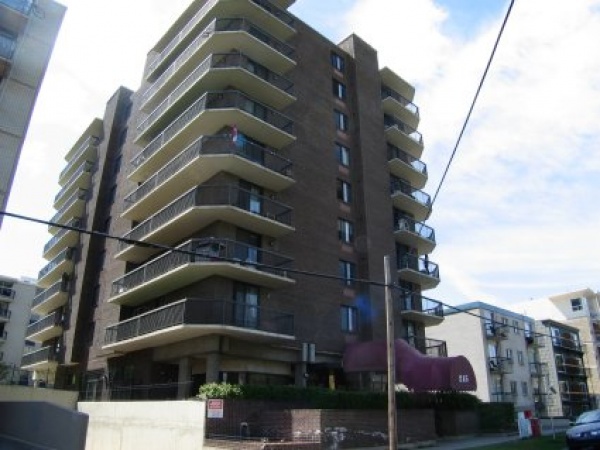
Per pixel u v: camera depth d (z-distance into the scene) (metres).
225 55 29.95
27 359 41.91
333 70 38.19
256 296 27.02
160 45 38.47
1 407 17.88
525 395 55.72
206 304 24.44
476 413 28.83
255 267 26.39
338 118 36.91
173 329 23.67
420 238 38.88
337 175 34.66
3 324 63.50
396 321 34.25
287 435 18.91
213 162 26.61
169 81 32.84
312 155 33.16
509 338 56.53
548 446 21.48
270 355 26.41
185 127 28.53
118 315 31.41
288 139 30.19
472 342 52.06
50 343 41.38
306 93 34.66
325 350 29.05
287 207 28.64
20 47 20.44
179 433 18.77
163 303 28.88
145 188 31.45
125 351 29.67
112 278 33.91
